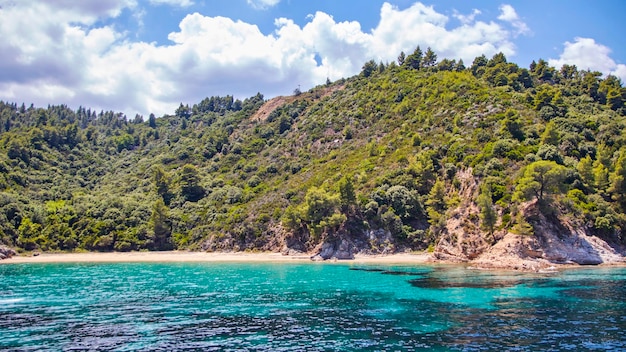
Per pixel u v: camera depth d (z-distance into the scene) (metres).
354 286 57.03
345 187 102.69
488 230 82.00
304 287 56.84
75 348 29.98
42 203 140.88
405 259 91.25
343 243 97.56
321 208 102.69
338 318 38.66
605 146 100.38
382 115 156.50
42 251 115.19
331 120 169.00
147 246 119.56
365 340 31.70
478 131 111.19
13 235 116.12
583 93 154.12
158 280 65.00
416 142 120.31
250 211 121.62
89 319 38.59
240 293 52.44
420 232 98.50
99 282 62.91
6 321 37.88
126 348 29.98
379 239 99.19
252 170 156.38
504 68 162.12
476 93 135.50
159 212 123.38
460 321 37.00
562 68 188.38
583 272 66.75
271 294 51.59
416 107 146.62
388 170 114.38
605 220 80.75
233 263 92.31
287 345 30.64
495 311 40.62
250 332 34.06
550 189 78.94
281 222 112.12
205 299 48.50
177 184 152.12
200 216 130.38
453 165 103.88
